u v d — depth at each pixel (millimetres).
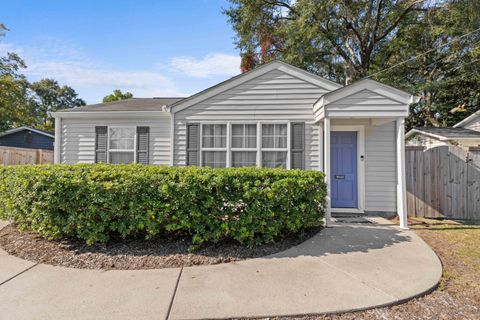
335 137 7211
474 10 11578
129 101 9984
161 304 2623
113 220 4078
